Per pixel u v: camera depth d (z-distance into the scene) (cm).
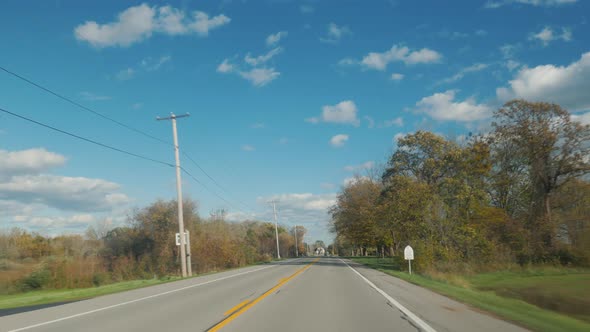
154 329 1009
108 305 1494
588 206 4556
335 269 3866
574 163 4575
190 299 1617
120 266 4328
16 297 2430
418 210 3903
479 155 4781
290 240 15538
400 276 2977
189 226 5538
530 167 4906
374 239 6266
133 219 5828
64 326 1074
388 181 5438
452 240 3994
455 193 4328
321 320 1119
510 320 1115
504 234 4538
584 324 1236
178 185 3641
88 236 6825
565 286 2870
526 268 4175
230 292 1858
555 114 4753
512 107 4922
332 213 7156
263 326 1035
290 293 1798
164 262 4797
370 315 1202
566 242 4525
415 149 5144
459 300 1573
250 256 6894
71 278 3459
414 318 1148
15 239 5762
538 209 4794
